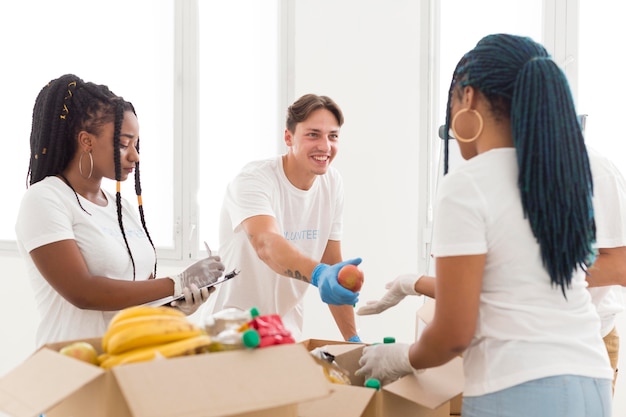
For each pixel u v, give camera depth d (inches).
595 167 60.8
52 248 61.3
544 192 41.9
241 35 141.9
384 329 130.2
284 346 39.8
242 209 75.9
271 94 140.2
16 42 158.6
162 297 65.8
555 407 41.1
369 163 132.5
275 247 67.6
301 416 46.6
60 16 153.7
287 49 137.3
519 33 127.1
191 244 143.4
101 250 64.8
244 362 37.6
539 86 42.2
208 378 36.0
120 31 148.7
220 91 143.2
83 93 65.5
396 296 60.6
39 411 34.1
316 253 86.6
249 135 141.9
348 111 133.1
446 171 49.2
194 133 142.9
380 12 131.7
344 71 133.5
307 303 133.2
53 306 64.1
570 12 122.3
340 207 88.5
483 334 43.4
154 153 146.8
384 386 48.4
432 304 62.9
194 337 39.4
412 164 131.4
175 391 34.7
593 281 60.0
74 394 38.8
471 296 42.2
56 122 65.2
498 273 43.2
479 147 45.6
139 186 74.6
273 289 82.3
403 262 131.9
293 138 80.4
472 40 130.0
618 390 115.5
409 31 131.0
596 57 122.6
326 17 134.5
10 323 157.3
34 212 61.9
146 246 71.9
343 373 54.3
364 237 132.9
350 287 55.4
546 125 42.1
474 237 42.0
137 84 147.3
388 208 132.0
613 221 60.1
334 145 81.0
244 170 80.1
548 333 42.4
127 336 38.1
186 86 143.0
